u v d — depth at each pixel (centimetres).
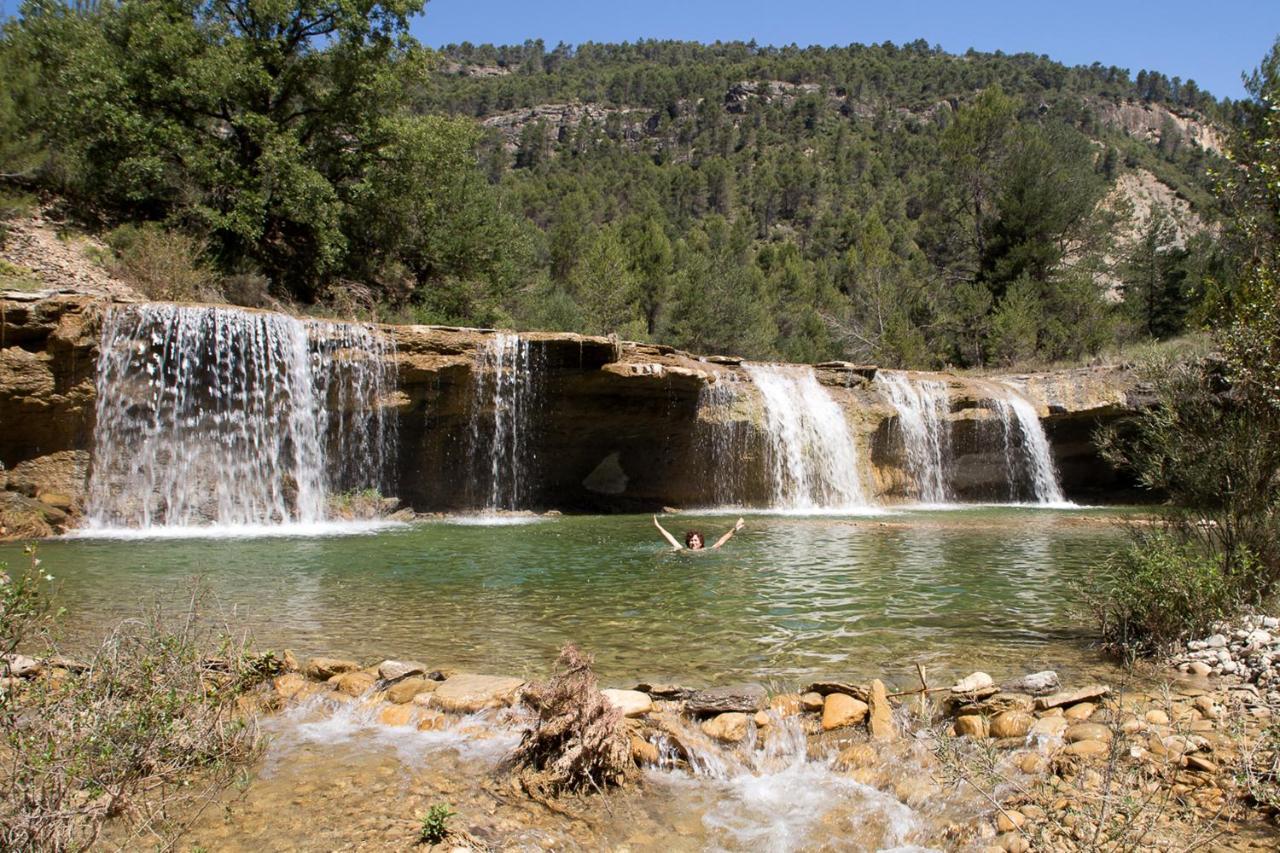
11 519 1413
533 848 404
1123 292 4444
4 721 416
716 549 1400
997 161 4684
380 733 547
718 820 442
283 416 1772
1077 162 4547
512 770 485
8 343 1448
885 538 1569
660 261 4581
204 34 2423
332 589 998
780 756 516
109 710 431
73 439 1543
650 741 519
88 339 1514
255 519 1742
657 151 17875
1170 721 510
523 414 2064
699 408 2219
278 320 1730
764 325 4303
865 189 11556
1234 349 769
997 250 4362
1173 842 386
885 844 418
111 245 2202
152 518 1627
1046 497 2689
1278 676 589
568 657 496
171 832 405
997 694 571
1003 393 2688
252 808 435
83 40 2480
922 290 4372
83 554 1248
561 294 3588
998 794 442
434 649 720
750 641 752
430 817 413
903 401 2614
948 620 841
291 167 2377
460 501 2095
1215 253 3784
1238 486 757
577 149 17050
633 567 1198
